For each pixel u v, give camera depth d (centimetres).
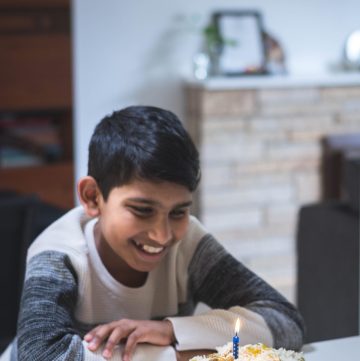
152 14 405
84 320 113
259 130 406
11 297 210
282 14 431
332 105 419
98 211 104
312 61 441
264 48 423
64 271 108
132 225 97
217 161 402
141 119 100
